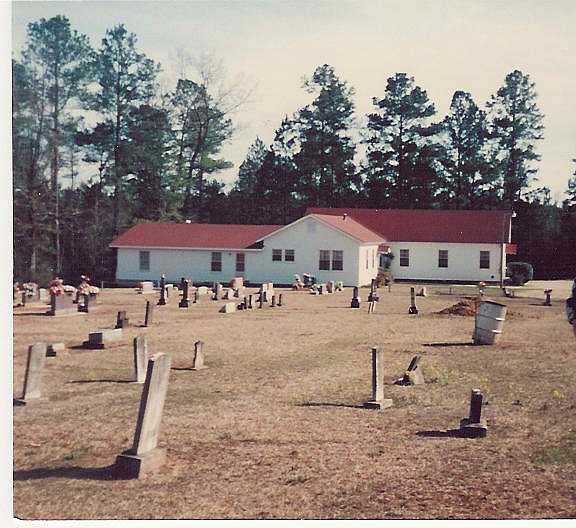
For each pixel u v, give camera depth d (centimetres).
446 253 4962
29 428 1291
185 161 6806
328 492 988
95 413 1395
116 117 6284
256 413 1387
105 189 6244
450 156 6700
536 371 1797
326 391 1575
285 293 4078
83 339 2348
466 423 1249
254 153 7400
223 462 1110
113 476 1066
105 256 5978
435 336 2434
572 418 1329
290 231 4672
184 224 5097
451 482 1023
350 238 4553
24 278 5644
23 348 2169
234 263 4772
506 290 4244
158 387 1107
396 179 6788
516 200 6162
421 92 6794
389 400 1450
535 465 1080
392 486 1012
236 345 2230
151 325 2686
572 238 5516
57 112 5966
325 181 7056
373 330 2572
